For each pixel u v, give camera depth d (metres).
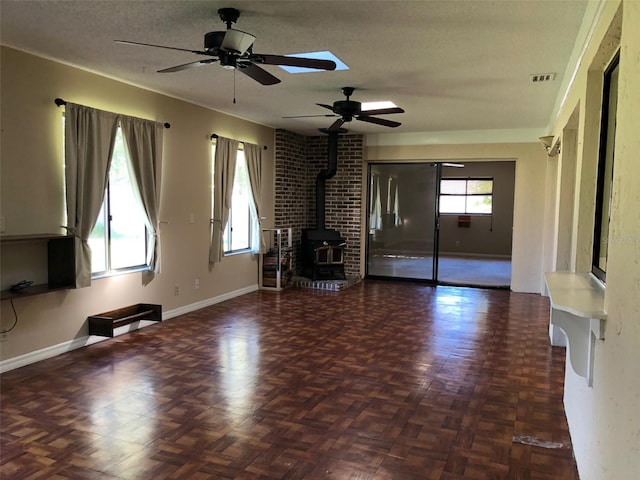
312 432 2.78
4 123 3.67
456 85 4.65
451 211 12.03
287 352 4.26
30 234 3.88
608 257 1.76
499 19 3.01
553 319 2.20
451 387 3.48
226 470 2.37
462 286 7.82
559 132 5.10
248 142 6.79
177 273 5.61
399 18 3.03
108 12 3.03
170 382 3.53
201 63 3.16
